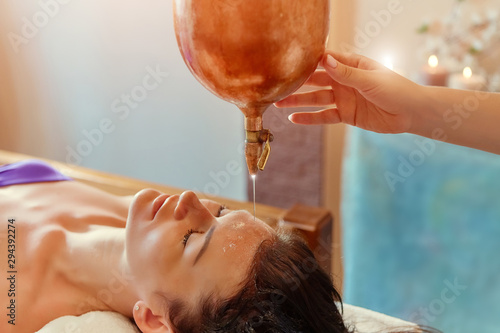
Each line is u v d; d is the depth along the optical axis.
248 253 1.03
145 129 2.34
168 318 1.08
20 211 1.33
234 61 0.61
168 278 1.06
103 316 1.11
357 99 0.99
